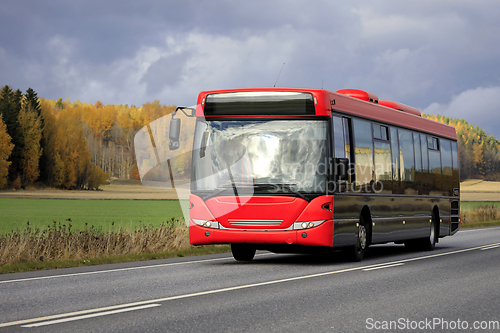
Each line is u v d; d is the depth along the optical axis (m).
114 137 159.75
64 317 7.52
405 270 13.08
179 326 7.01
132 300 8.82
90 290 9.84
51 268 13.82
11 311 7.93
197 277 11.61
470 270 13.12
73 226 34.03
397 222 16.89
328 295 9.41
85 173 141.25
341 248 14.31
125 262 14.92
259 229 13.36
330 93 13.81
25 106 137.25
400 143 17.39
